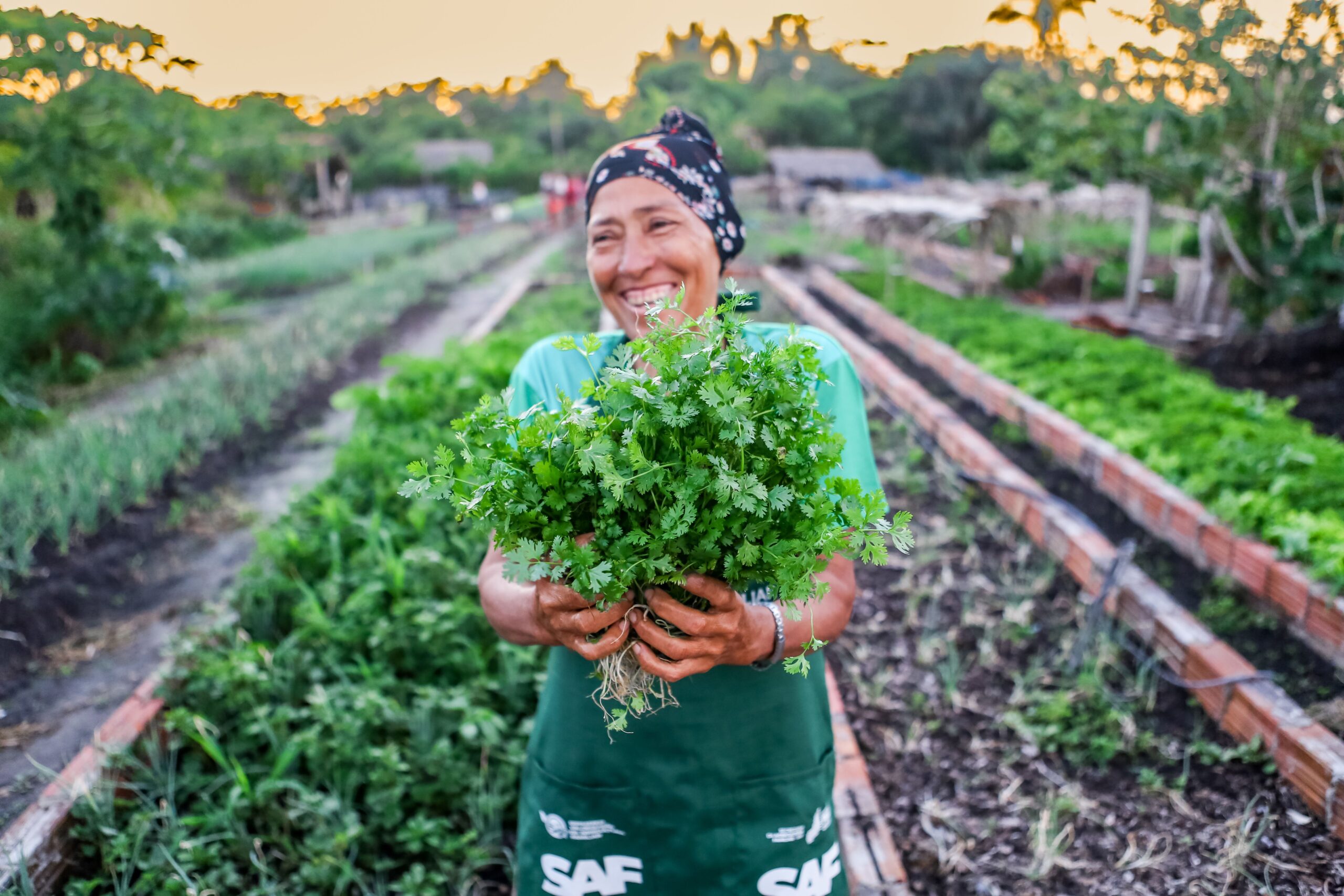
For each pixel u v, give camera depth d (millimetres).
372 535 3887
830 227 15844
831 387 1625
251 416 7215
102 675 3779
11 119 8445
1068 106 9281
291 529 4141
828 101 53500
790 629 1493
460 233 27031
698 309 1762
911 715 3391
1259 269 8742
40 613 4098
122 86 8695
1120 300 13281
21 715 3465
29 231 10062
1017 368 7488
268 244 23750
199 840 2531
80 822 2625
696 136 1843
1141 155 8914
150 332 10375
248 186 29766
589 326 10844
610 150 1773
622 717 1402
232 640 3436
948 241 19188
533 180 48969
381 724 2889
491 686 3102
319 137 36031
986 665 3654
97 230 9656
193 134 9984
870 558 1289
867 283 13859
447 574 3633
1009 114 10125
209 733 3029
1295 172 7523
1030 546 4648
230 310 13516
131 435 6012
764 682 1678
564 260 18562
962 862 2684
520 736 2990
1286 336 8031
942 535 4781
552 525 1271
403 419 5590
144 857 2605
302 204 35500
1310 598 3439
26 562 4332
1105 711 3275
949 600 4160
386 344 10883
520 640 1676
